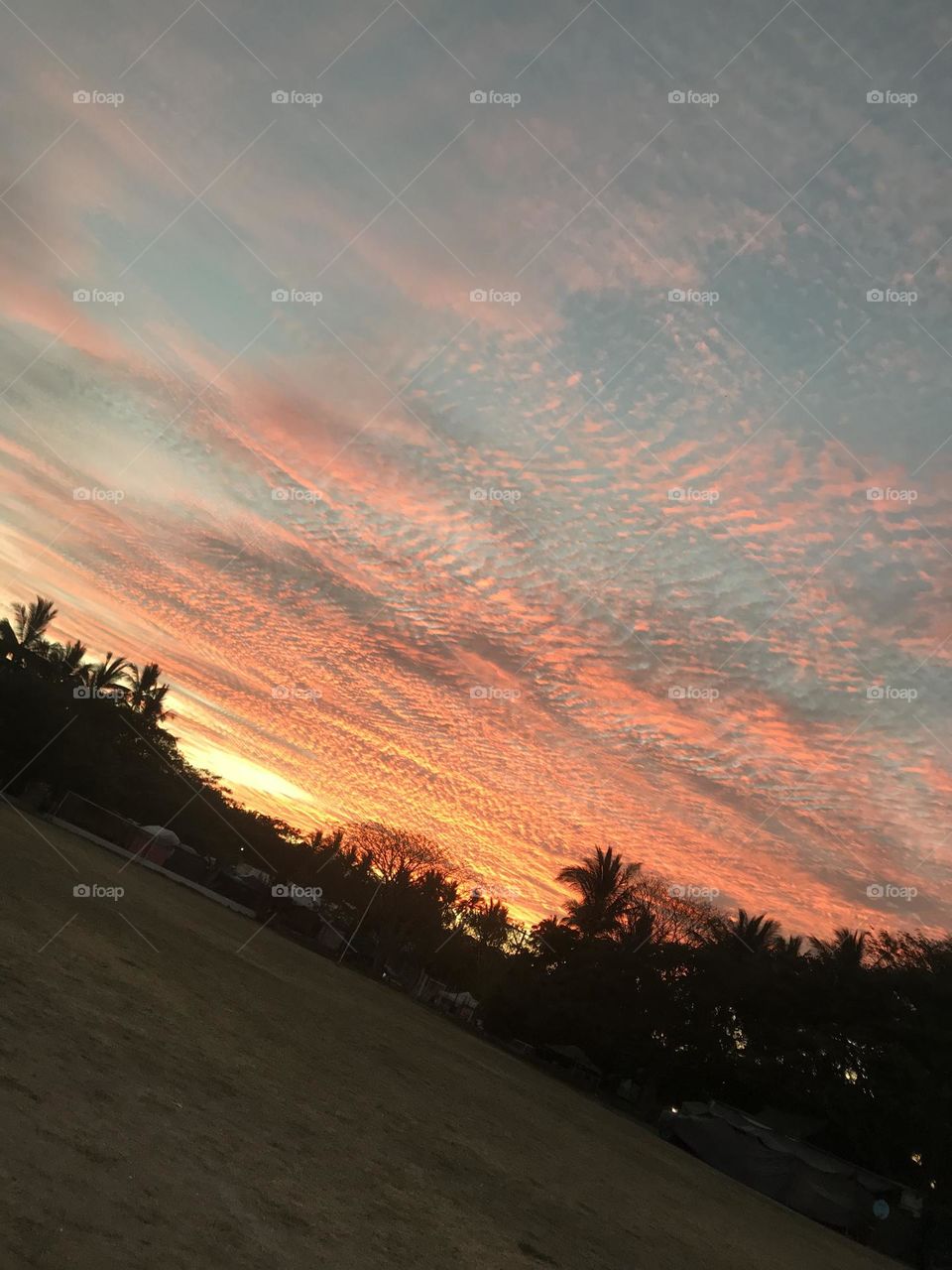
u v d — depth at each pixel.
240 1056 11.88
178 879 63.19
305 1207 6.80
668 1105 50.81
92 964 13.45
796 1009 45.59
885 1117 38.47
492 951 72.56
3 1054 7.10
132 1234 4.88
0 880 18.11
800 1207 33.34
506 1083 28.58
